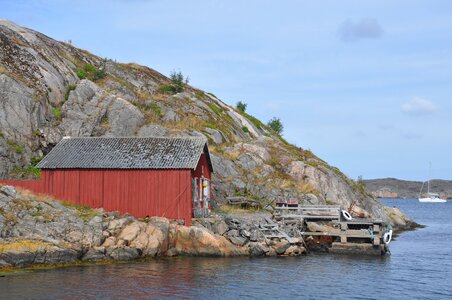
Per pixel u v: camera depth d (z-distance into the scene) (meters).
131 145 41.31
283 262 35.12
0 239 29.66
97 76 62.28
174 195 38.31
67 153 40.81
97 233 33.22
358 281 30.31
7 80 48.06
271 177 55.12
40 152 47.31
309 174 57.62
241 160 55.81
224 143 60.25
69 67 59.78
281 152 61.38
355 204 59.09
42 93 50.78
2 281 26.53
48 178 39.53
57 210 34.06
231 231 38.00
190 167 37.97
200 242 35.84
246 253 36.97
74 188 39.34
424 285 29.83
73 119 51.72
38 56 55.44
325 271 32.78
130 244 33.69
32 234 30.89
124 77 69.44
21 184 39.66
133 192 38.84
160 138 41.97
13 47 54.09
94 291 25.28
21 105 47.72
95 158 39.97
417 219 103.56
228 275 30.05
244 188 51.72
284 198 48.41
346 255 39.78
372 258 38.91
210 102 75.81
